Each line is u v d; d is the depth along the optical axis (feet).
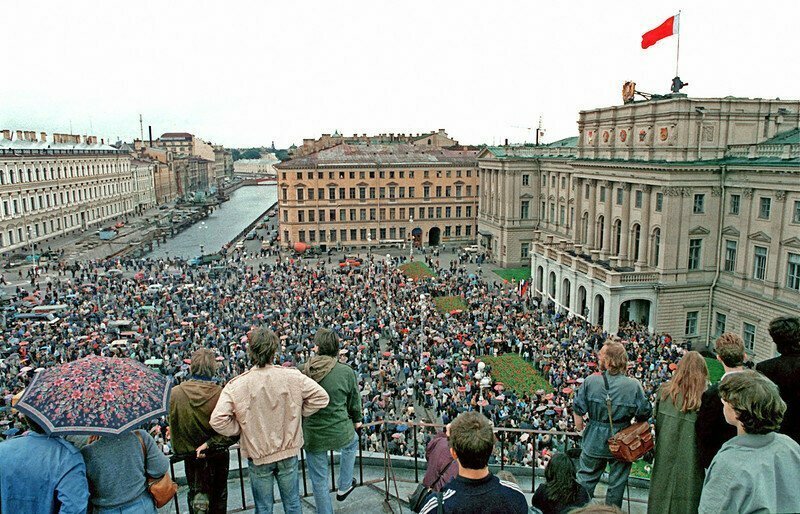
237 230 596.29
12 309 235.61
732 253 202.39
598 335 193.36
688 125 202.39
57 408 25.20
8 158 398.21
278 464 34.40
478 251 381.40
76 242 447.42
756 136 207.82
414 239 449.89
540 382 161.99
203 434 34.30
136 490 27.02
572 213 309.83
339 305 237.25
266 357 33.35
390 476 47.21
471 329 201.16
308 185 428.97
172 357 173.78
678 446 31.14
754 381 22.99
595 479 38.11
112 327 208.33
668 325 208.74
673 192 200.95
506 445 106.93
